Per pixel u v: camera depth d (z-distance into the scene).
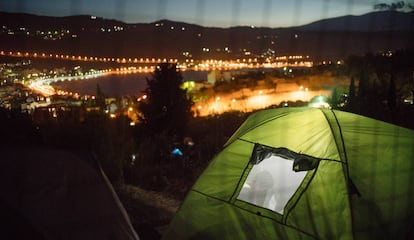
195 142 9.92
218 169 3.67
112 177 6.00
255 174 3.42
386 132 3.43
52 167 2.13
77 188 2.07
